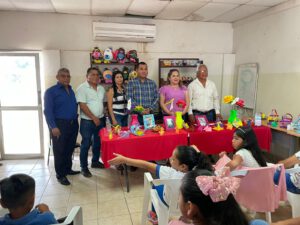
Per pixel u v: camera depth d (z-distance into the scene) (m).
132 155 2.70
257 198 1.92
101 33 4.10
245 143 2.10
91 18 4.18
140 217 2.38
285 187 1.96
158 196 1.82
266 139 3.16
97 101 3.36
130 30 4.20
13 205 1.15
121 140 2.64
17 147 4.25
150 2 3.49
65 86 3.09
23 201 1.16
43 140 4.24
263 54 4.09
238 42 4.71
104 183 3.13
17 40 3.96
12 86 4.08
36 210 1.23
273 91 3.92
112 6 3.67
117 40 4.27
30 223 1.14
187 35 4.63
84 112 3.26
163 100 3.49
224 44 4.85
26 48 4.01
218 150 3.01
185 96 3.53
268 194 1.90
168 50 4.57
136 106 3.27
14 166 3.81
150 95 3.48
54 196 2.80
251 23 4.32
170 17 4.34
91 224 2.27
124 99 3.49
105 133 2.92
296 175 1.94
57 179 3.23
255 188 1.90
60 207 2.57
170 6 3.70
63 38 4.11
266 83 4.05
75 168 3.67
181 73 4.69
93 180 3.22
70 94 3.14
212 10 3.93
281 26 3.69
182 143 2.86
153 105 3.48
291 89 3.57
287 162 2.04
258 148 2.12
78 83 4.20
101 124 3.48
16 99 4.13
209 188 0.80
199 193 0.81
